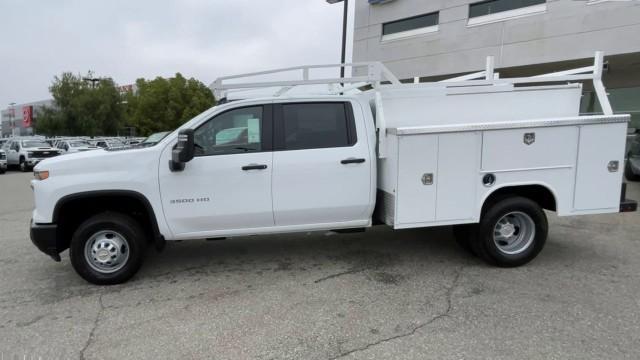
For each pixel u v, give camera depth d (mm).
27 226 7469
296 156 4480
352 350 3094
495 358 2951
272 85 4586
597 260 5035
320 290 4227
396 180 4418
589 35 13766
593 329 3344
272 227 4633
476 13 16781
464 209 4582
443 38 17719
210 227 4504
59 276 4758
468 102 4906
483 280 4426
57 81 46875
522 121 4512
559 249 5484
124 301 4039
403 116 4805
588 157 4656
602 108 4992
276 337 3305
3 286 4473
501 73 17031
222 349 3143
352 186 4617
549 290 4133
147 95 36844
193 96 37094
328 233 6406
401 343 3180
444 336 3270
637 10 12711
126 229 4359
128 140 26094
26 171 21891
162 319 3648
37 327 3541
